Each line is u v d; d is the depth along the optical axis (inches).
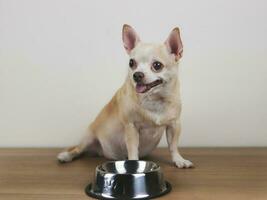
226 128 57.6
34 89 58.9
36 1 57.6
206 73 57.1
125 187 34.2
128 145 45.6
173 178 40.3
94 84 58.3
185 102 57.6
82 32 57.7
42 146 59.5
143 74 41.1
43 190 36.6
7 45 58.3
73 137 59.0
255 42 56.2
